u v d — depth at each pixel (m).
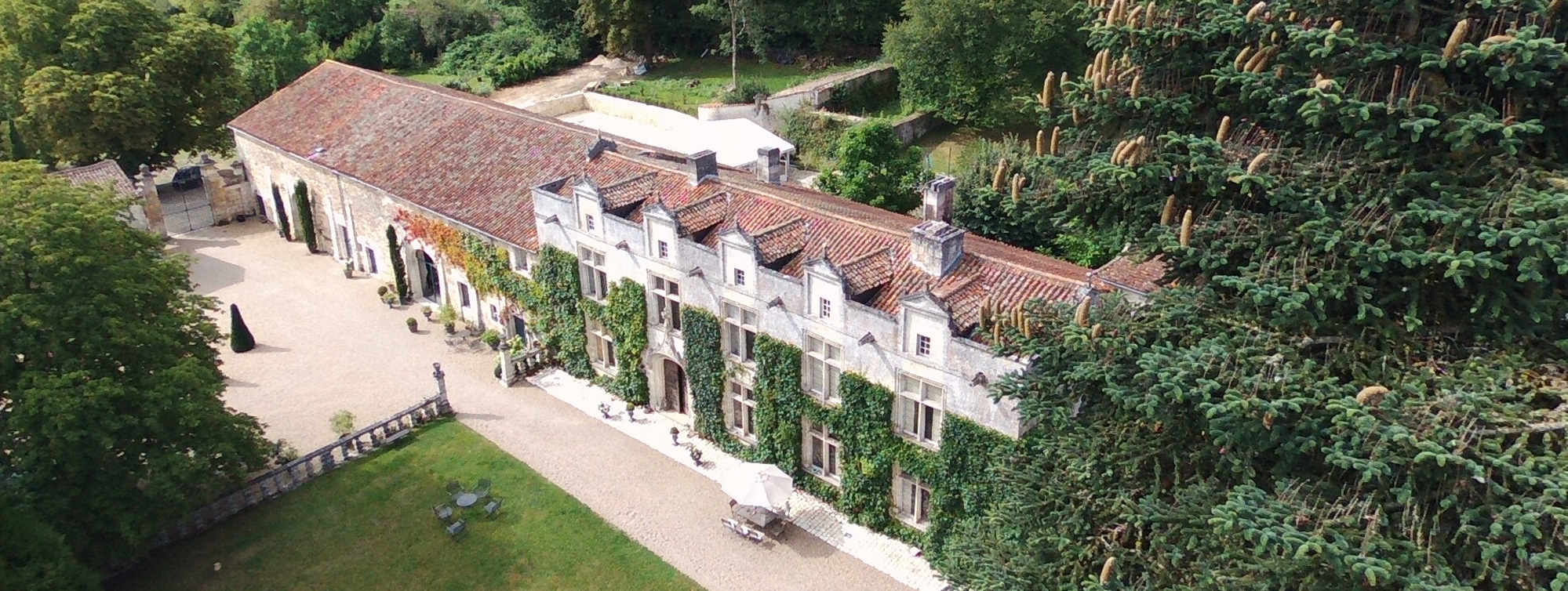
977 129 83.69
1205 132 22.23
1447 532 18.77
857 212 45.47
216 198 71.12
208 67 75.56
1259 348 20.52
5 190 35.72
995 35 76.69
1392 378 19.69
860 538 38.72
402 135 60.53
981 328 26.98
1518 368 18.92
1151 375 20.75
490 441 45.31
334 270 64.06
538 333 50.53
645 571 37.38
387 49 112.44
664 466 43.38
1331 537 18.52
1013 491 27.47
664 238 41.31
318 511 40.94
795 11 95.75
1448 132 17.86
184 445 36.69
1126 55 22.53
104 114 68.38
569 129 54.56
